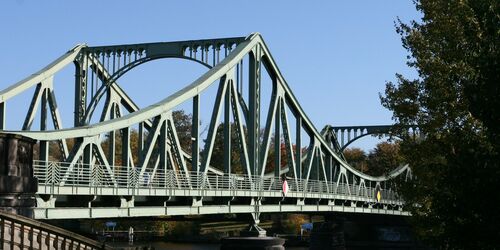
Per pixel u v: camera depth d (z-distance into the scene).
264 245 53.94
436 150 30.58
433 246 26.23
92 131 42.62
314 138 78.12
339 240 90.62
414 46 31.38
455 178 23.08
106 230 110.50
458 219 23.39
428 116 31.66
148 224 114.31
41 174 39.62
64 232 23.94
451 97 29.55
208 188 50.09
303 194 68.31
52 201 36.72
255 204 57.22
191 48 61.97
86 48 66.75
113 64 65.44
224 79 57.16
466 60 26.81
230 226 116.44
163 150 48.94
